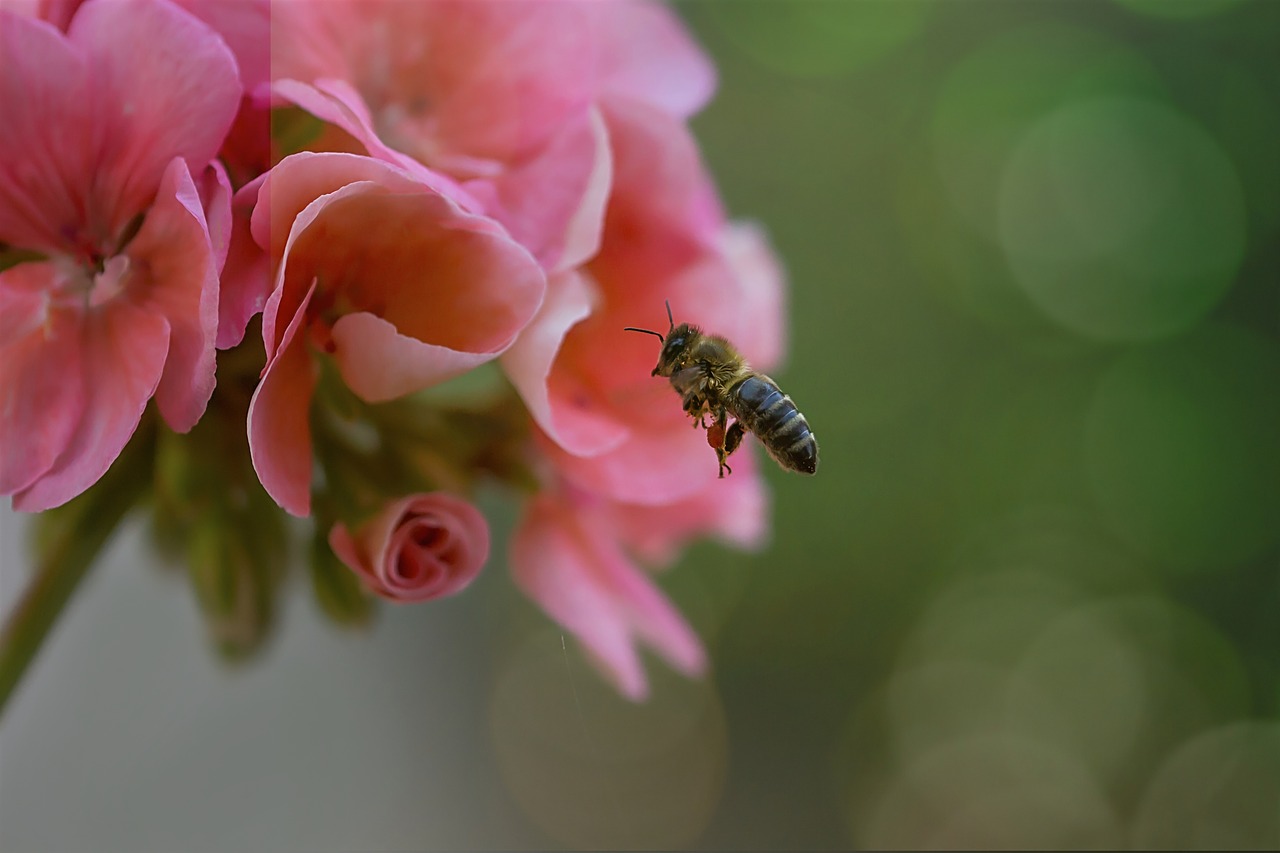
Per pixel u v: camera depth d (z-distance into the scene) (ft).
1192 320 3.38
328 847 1.60
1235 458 3.33
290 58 0.88
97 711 1.41
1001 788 3.04
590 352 0.94
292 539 0.97
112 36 0.86
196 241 0.86
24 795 1.35
